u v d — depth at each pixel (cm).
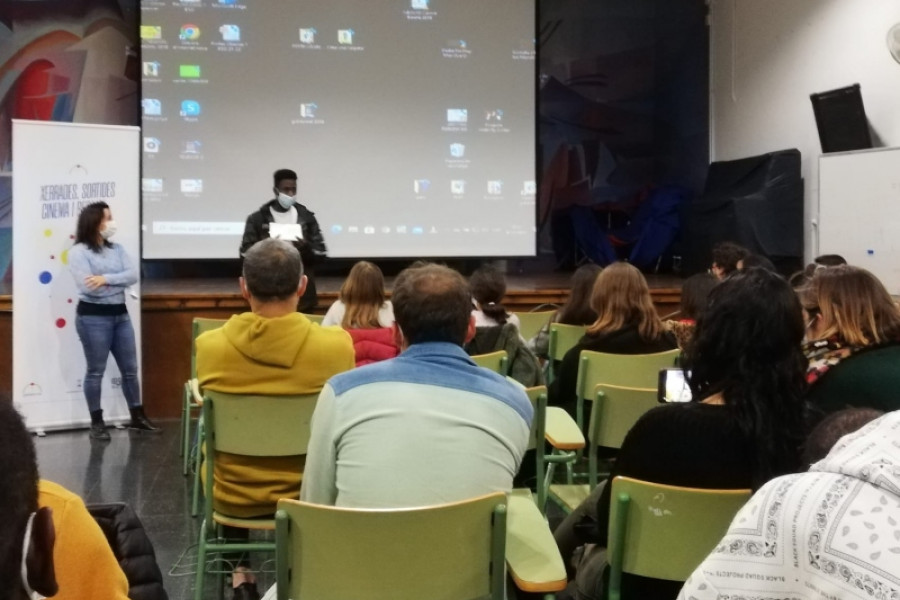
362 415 164
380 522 148
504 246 688
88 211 457
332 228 662
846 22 587
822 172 563
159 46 625
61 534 97
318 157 656
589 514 201
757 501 82
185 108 631
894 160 517
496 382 173
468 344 309
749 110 712
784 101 661
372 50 659
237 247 646
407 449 161
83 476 404
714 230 659
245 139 642
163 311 520
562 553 206
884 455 76
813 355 210
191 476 404
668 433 166
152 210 632
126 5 686
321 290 600
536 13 678
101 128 471
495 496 153
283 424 229
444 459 162
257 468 235
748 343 160
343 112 657
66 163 466
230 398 227
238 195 644
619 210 779
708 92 777
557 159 777
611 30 773
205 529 239
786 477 83
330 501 172
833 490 77
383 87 663
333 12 651
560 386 314
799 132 642
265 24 640
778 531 79
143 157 628
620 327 308
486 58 675
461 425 164
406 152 669
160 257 636
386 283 647
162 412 523
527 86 682
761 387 160
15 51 665
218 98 636
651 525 167
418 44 666
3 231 668
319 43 650
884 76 555
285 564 154
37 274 466
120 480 398
